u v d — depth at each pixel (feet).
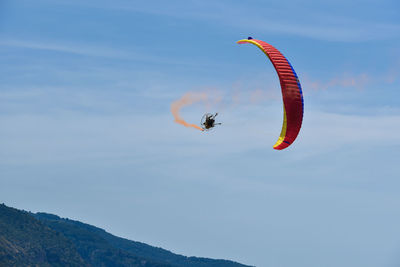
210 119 424.87
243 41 487.20
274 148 463.42
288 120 456.45
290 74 456.04
